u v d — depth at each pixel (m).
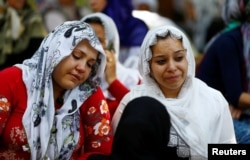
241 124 6.00
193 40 12.80
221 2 12.36
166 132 3.73
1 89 4.57
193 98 4.95
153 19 10.22
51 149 4.66
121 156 3.65
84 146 5.00
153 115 3.68
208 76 6.61
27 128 4.59
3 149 4.67
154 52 4.88
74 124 4.79
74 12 11.60
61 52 4.57
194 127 4.77
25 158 4.66
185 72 4.89
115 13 8.09
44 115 4.61
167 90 4.98
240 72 6.43
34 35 8.10
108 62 5.86
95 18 6.39
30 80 4.66
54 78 4.69
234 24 6.65
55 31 4.69
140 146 3.61
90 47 4.66
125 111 3.78
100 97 4.94
